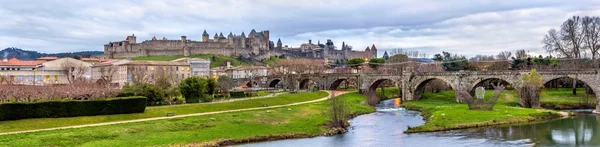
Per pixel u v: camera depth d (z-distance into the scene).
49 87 124.69
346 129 94.69
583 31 159.62
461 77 160.00
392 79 186.50
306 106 128.25
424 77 173.38
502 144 77.25
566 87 182.88
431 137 84.12
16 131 75.38
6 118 80.19
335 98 103.25
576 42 161.25
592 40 157.50
